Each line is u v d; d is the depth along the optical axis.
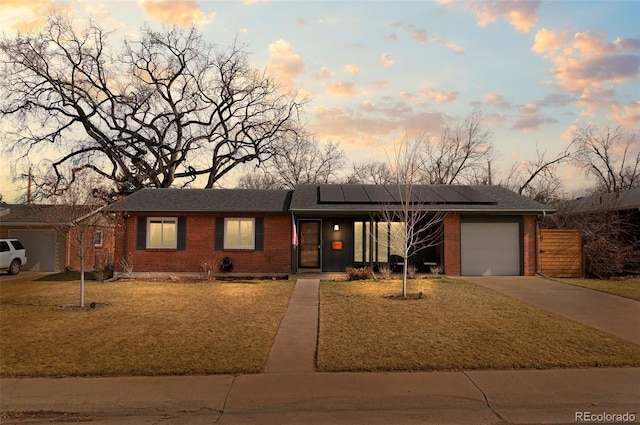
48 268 25.03
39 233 25.19
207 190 21.38
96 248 26.83
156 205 19.02
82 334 9.14
